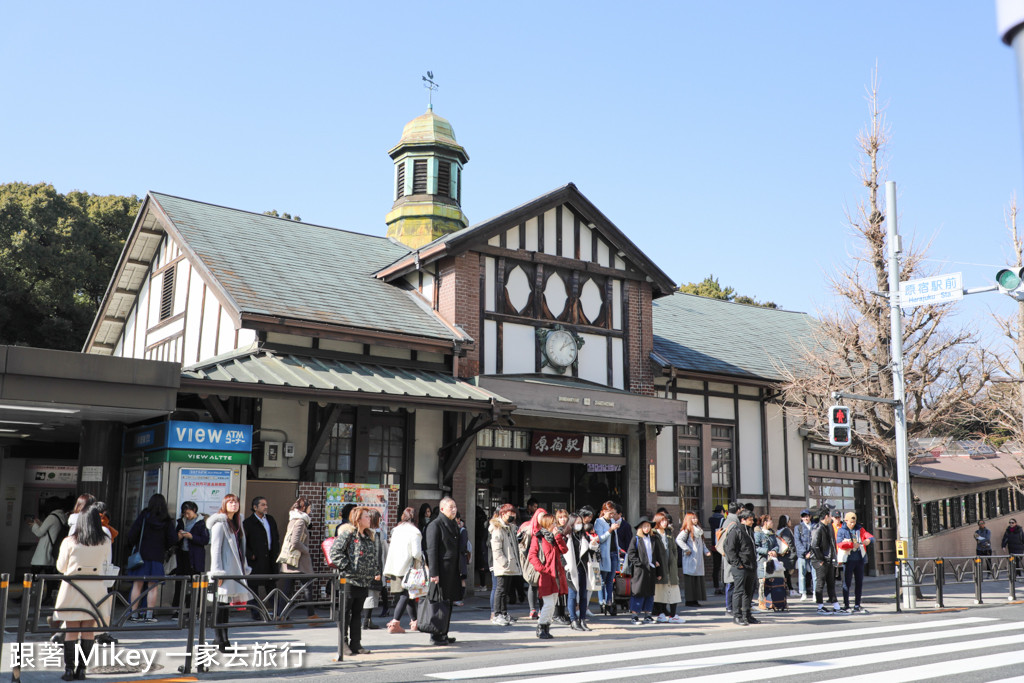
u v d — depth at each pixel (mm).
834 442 16078
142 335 21938
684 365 21500
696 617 14570
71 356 12336
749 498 22844
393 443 17391
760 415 23547
